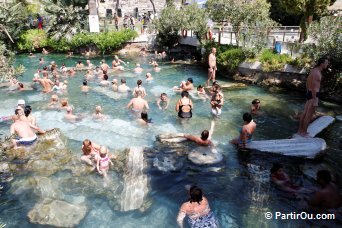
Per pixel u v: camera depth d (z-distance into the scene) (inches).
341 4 1119.0
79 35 1035.9
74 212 255.1
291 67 596.1
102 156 315.0
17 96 568.7
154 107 507.8
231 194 281.4
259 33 676.1
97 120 454.0
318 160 337.1
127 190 287.7
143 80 693.3
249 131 360.8
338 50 510.9
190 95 572.4
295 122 445.1
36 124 429.1
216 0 725.3
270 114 477.4
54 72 700.7
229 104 526.0
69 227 240.2
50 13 1082.7
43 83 590.2
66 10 1070.4
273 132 412.2
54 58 986.7
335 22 536.4
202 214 241.9
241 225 240.5
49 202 266.1
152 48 1105.4
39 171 317.4
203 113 483.8
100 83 641.6
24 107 446.6
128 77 717.3
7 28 975.6
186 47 1057.5
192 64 884.6
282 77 618.8
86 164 331.0
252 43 668.7
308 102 364.8
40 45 1061.1
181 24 974.4
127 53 1078.4
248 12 705.0
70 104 524.7
